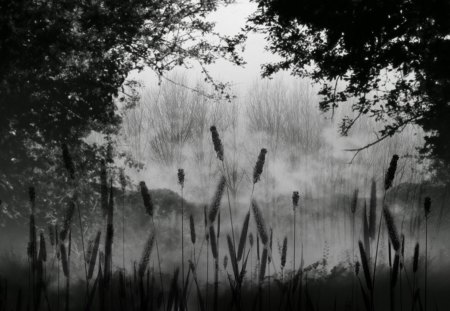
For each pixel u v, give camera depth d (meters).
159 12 16.69
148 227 14.10
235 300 2.56
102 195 2.40
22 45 14.03
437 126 14.16
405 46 13.42
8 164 14.05
